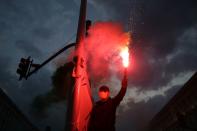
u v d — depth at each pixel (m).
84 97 4.50
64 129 4.31
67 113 4.38
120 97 3.93
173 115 34.47
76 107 4.36
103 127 3.86
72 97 4.44
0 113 32.19
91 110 4.41
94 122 3.96
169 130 37.25
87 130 4.30
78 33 5.05
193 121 28.38
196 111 27.92
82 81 4.55
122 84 3.90
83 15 5.25
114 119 3.95
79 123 4.28
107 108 3.96
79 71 4.56
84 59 4.76
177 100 32.00
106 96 4.11
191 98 28.72
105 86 4.15
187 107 30.05
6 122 34.66
